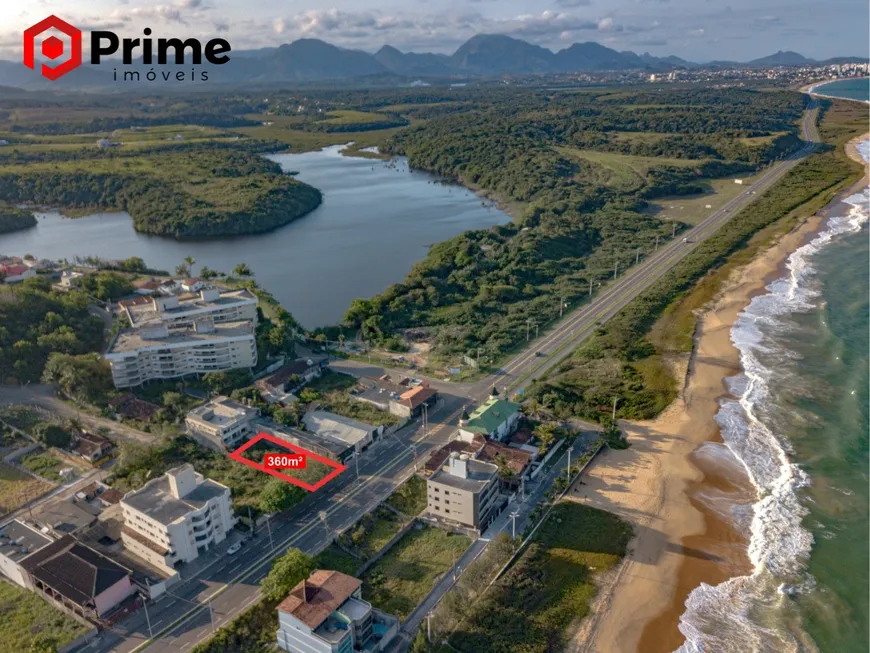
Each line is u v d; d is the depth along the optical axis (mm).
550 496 154500
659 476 163125
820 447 173375
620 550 139375
